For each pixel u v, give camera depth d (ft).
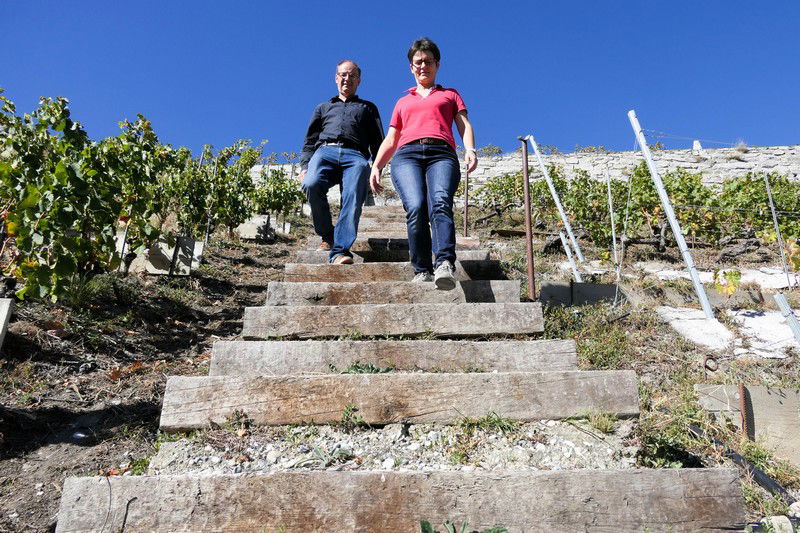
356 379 6.71
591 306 12.98
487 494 5.16
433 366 7.78
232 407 6.49
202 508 5.00
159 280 14.57
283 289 9.85
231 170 27.17
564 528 5.03
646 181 25.95
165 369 9.80
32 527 5.59
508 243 23.63
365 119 12.37
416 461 5.88
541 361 7.90
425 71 10.51
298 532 4.93
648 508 5.17
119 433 7.43
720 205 23.44
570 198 29.22
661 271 17.78
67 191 10.68
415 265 10.12
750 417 8.61
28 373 8.76
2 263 11.71
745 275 17.17
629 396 6.74
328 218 12.69
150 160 15.20
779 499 6.67
